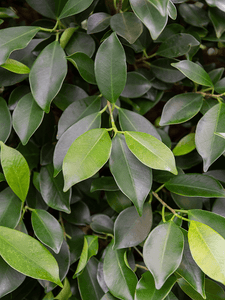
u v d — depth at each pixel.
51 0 0.53
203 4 0.60
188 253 0.47
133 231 0.49
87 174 0.43
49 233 0.49
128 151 0.47
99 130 0.46
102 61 0.47
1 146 0.47
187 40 0.53
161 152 0.44
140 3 0.45
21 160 0.48
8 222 0.48
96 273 0.54
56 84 0.47
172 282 0.47
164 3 0.43
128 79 0.54
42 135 0.56
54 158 0.47
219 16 0.55
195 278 0.46
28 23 0.63
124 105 0.58
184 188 0.50
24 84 0.55
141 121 0.49
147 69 0.60
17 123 0.49
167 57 0.54
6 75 0.51
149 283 0.47
